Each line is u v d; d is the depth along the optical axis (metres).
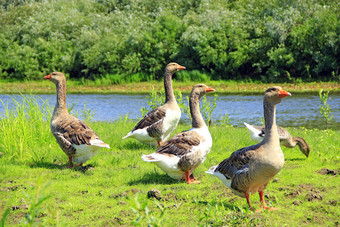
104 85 37.09
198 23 39.72
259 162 5.80
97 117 20.52
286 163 9.30
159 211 6.31
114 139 11.95
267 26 34.78
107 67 39.94
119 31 41.12
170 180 8.11
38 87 37.19
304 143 9.73
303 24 35.50
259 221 5.59
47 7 50.44
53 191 7.40
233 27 37.28
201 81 35.78
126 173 8.58
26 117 11.96
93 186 7.78
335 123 17.27
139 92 32.41
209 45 37.12
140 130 10.62
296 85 32.12
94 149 8.92
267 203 6.62
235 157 6.13
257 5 40.06
